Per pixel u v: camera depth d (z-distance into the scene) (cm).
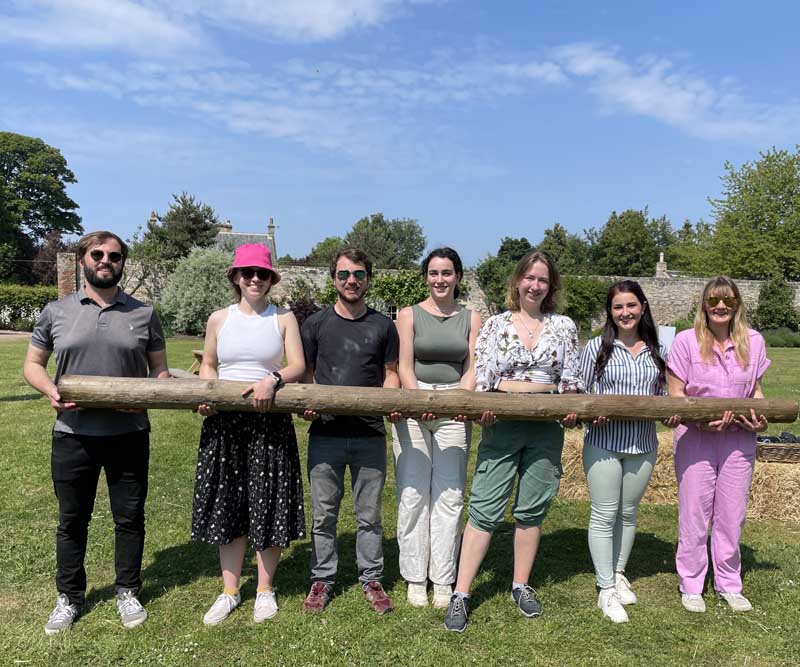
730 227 3778
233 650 287
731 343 339
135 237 3111
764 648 294
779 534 444
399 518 337
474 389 321
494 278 2600
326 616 318
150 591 344
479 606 334
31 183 5003
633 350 343
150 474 557
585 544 424
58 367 307
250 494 310
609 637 304
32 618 312
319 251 6269
